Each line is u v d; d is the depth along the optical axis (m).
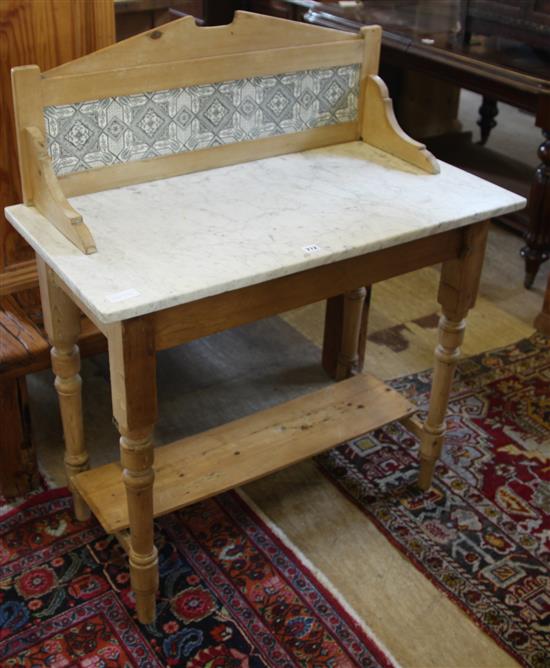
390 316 3.30
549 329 3.17
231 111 2.08
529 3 3.06
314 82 2.17
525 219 3.77
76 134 1.88
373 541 2.27
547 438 2.66
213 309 1.74
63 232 1.78
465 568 2.20
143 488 1.84
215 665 1.93
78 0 2.27
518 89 3.09
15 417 2.24
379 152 2.27
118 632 2.00
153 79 1.92
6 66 2.23
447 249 2.06
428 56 3.30
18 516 2.30
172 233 1.82
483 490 2.45
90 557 2.19
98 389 2.80
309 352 3.05
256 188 2.04
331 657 1.95
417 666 1.94
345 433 2.33
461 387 2.87
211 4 4.19
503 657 1.97
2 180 2.34
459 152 4.37
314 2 3.79
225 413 2.73
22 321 2.30
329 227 1.88
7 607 2.05
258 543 2.25
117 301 1.57
